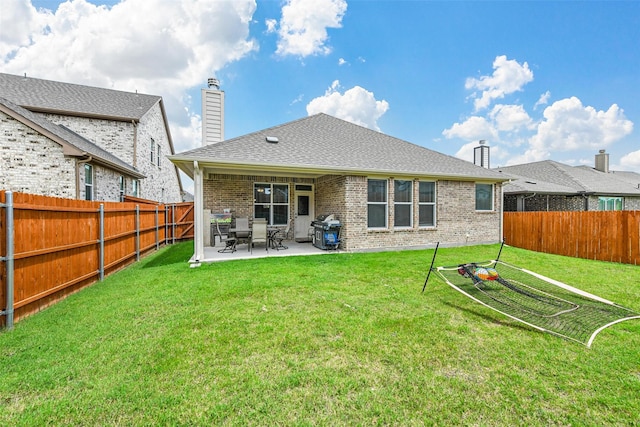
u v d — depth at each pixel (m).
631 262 8.74
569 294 5.55
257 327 3.99
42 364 3.09
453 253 10.05
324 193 11.88
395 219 10.94
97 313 4.48
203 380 2.84
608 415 2.44
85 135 14.80
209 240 11.88
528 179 18.30
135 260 8.75
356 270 7.28
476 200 12.48
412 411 2.47
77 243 5.59
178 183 26.69
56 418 2.37
